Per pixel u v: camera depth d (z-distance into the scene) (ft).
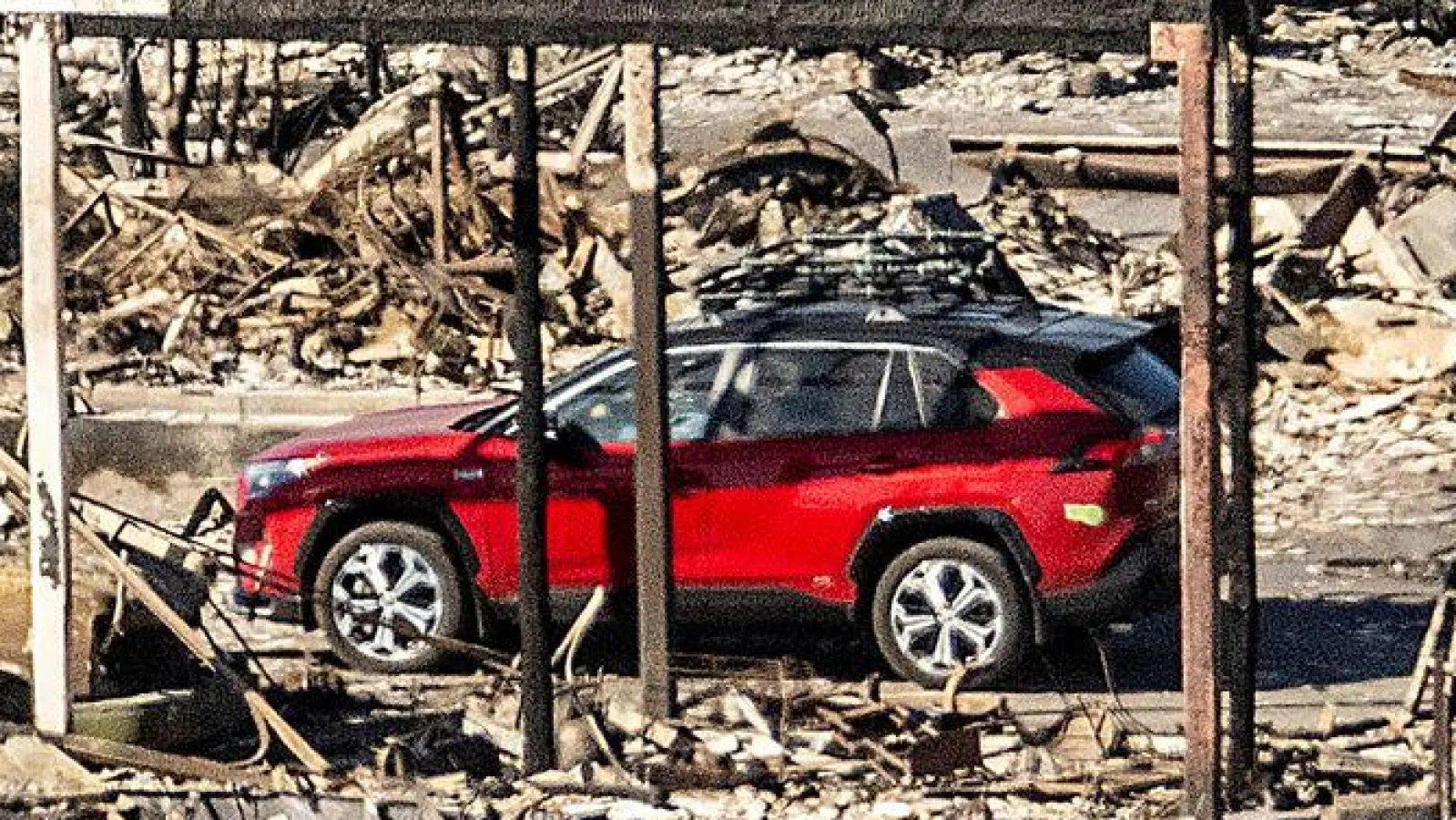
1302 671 113.50
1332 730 98.32
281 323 183.11
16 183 209.15
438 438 113.70
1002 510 107.34
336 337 180.96
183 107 211.20
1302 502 150.61
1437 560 137.80
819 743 95.50
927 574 108.37
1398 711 101.35
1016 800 89.92
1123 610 107.34
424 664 112.68
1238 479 89.66
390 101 194.49
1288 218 198.08
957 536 108.68
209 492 115.85
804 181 209.05
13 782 89.61
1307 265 194.59
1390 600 129.70
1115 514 106.93
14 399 168.55
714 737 95.40
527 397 91.09
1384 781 91.56
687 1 85.46
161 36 85.87
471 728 99.96
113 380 174.70
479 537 112.16
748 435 110.83
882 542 109.40
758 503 110.32
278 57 238.27
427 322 181.98
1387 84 278.26
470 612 112.88
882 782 91.50
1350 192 200.54
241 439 161.89
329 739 98.07
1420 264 190.90
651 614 98.17
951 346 109.50
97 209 196.75
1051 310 118.11
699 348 112.06
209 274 187.83
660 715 97.86
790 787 91.15
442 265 185.98
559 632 113.39
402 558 112.88
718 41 86.33
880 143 212.84
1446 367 167.84
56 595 88.38
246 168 192.34
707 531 110.83
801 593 110.32
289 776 91.20
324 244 191.62
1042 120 251.60
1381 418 162.91
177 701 94.07
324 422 163.43
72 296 186.91
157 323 183.01
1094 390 108.27
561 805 89.20
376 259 186.60
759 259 156.87
